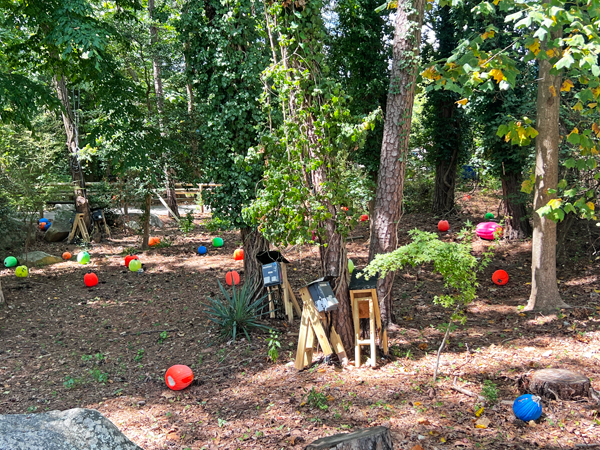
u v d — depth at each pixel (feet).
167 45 48.57
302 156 20.67
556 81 24.90
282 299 29.12
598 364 19.25
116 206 53.21
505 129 17.83
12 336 28.32
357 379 19.71
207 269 41.83
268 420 17.06
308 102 20.93
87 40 29.09
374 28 41.96
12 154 45.14
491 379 18.90
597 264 32.27
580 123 27.58
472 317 27.09
